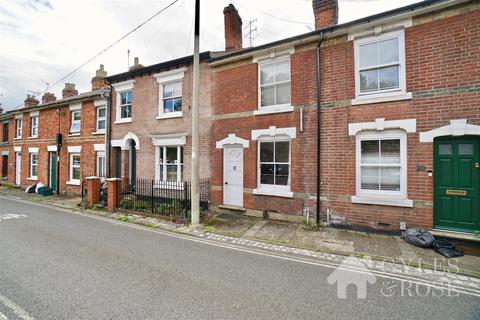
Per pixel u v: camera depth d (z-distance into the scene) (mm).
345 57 7520
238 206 9375
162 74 11289
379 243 6191
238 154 9508
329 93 7711
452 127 6078
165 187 11070
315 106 7922
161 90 11547
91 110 14070
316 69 7918
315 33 7742
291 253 5691
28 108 17594
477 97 5906
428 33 6449
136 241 6324
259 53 8867
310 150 7969
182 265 4832
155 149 11578
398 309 3445
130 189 12320
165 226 7918
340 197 7469
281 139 8602
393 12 6641
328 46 7785
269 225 7871
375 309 3434
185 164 10617
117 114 13000
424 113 6441
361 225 7164
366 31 7184
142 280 4141
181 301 3521
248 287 3992
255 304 3490
